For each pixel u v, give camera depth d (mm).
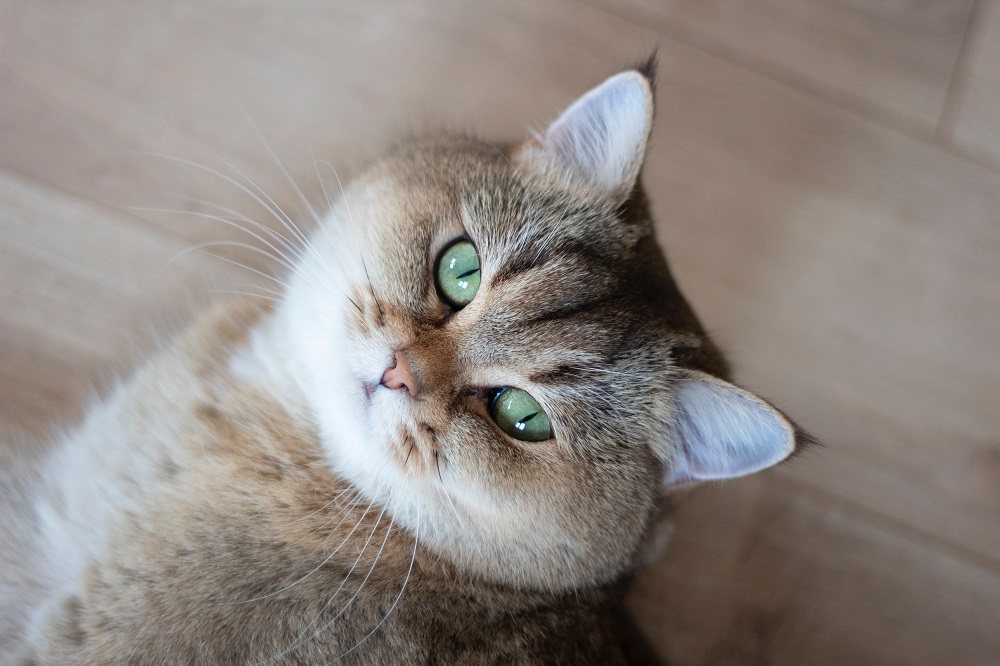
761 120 563
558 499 453
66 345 517
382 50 543
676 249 559
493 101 550
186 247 527
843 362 563
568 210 468
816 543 558
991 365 569
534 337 449
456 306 456
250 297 504
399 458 449
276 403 467
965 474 564
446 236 460
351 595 446
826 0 566
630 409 460
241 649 430
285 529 451
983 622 560
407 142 512
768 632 555
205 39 531
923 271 570
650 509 472
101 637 430
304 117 538
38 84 518
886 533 560
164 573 437
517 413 453
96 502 451
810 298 564
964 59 573
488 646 454
